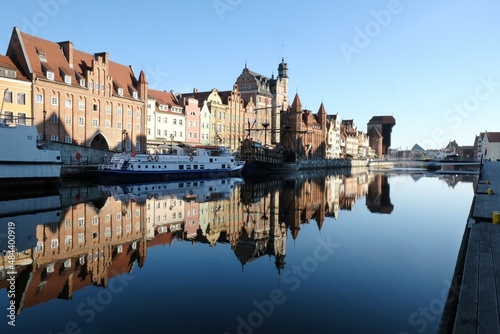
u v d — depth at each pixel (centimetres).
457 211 3328
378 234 2312
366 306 1217
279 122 14288
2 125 4100
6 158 4119
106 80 7194
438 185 6512
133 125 7831
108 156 6406
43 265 1582
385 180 7962
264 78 14088
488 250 1408
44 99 6050
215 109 10400
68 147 5694
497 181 4578
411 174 10969
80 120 6706
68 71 6594
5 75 5569
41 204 3222
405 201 4084
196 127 9688
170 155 6681
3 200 3434
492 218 1992
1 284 1362
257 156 9219
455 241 2117
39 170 4428
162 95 9244
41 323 1072
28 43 6191
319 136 17462
